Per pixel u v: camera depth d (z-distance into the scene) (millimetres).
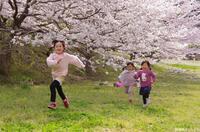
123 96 12492
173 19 19203
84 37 14023
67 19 13641
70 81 17547
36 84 15523
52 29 14562
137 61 16703
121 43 15227
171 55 20469
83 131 6582
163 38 18906
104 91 13734
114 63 15883
